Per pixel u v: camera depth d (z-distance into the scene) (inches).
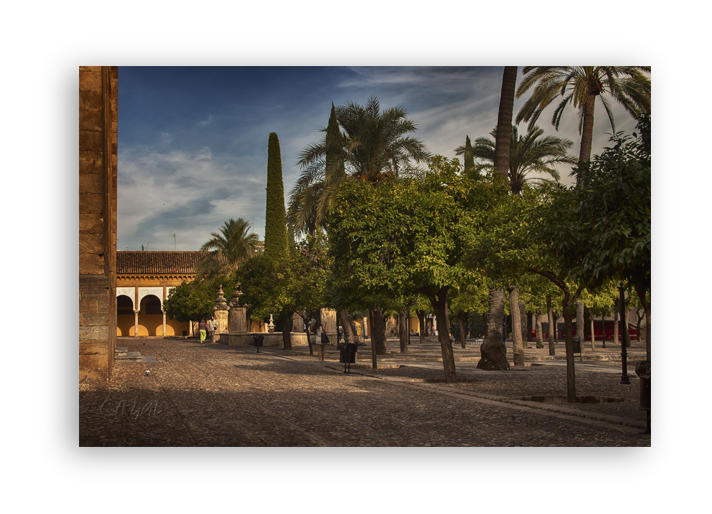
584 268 353.7
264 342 1608.0
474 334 2073.1
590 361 1015.0
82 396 471.2
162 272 3056.1
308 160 1205.1
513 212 577.3
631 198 333.4
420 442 310.7
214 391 527.5
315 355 1181.7
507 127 883.4
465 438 321.4
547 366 911.7
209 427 344.2
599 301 1225.4
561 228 392.2
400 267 621.6
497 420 381.4
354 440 313.7
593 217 361.4
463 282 637.3
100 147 586.6
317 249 1207.6
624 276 381.1
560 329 1914.4
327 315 1626.5
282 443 303.4
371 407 438.0
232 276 2090.3
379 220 636.1
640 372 331.9
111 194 874.8
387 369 839.1
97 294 583.5
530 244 503.8
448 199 644.7
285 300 1186.0
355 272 647.8
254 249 2135.8
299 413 404.5
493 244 524.1
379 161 1115.9
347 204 665.6
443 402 470.6
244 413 399.9
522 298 1433.3
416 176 1099.3
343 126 1141.1
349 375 734.5
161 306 3159.5
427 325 2960.1
